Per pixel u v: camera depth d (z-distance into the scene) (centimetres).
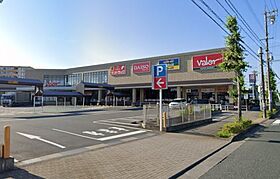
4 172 617
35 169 649
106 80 5634
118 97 5425
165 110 1448
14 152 848
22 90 5506
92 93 5891
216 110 3094
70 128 1420
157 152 880
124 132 1344
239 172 644
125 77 5253
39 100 5509
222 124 1805
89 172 632
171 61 4556
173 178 618
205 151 902
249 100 4088
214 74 4053
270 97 3127
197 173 657
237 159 795
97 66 5831
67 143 1018
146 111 1520
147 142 1076
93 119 1941
